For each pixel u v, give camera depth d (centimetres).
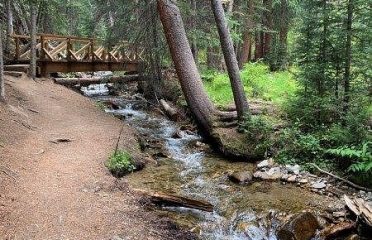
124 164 814
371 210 586
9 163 681
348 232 572
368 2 822
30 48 1612
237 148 948
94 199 614
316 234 568
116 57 1948
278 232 569
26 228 490
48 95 1388
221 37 1016
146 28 1344
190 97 1110
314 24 908
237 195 722
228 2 1761
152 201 660
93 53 1848
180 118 1398
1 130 843
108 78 1920
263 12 1998
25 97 1234
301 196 713
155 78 1627
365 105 865
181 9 1412
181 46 1127
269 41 2033
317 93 942
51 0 2119
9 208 528
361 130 789
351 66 880
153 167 881
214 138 1019
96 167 765
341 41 877
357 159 762
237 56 2159
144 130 1244
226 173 850
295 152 888
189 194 721
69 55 1767
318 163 834
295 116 990
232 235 579
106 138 979
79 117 1211
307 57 934
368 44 852
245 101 1029
